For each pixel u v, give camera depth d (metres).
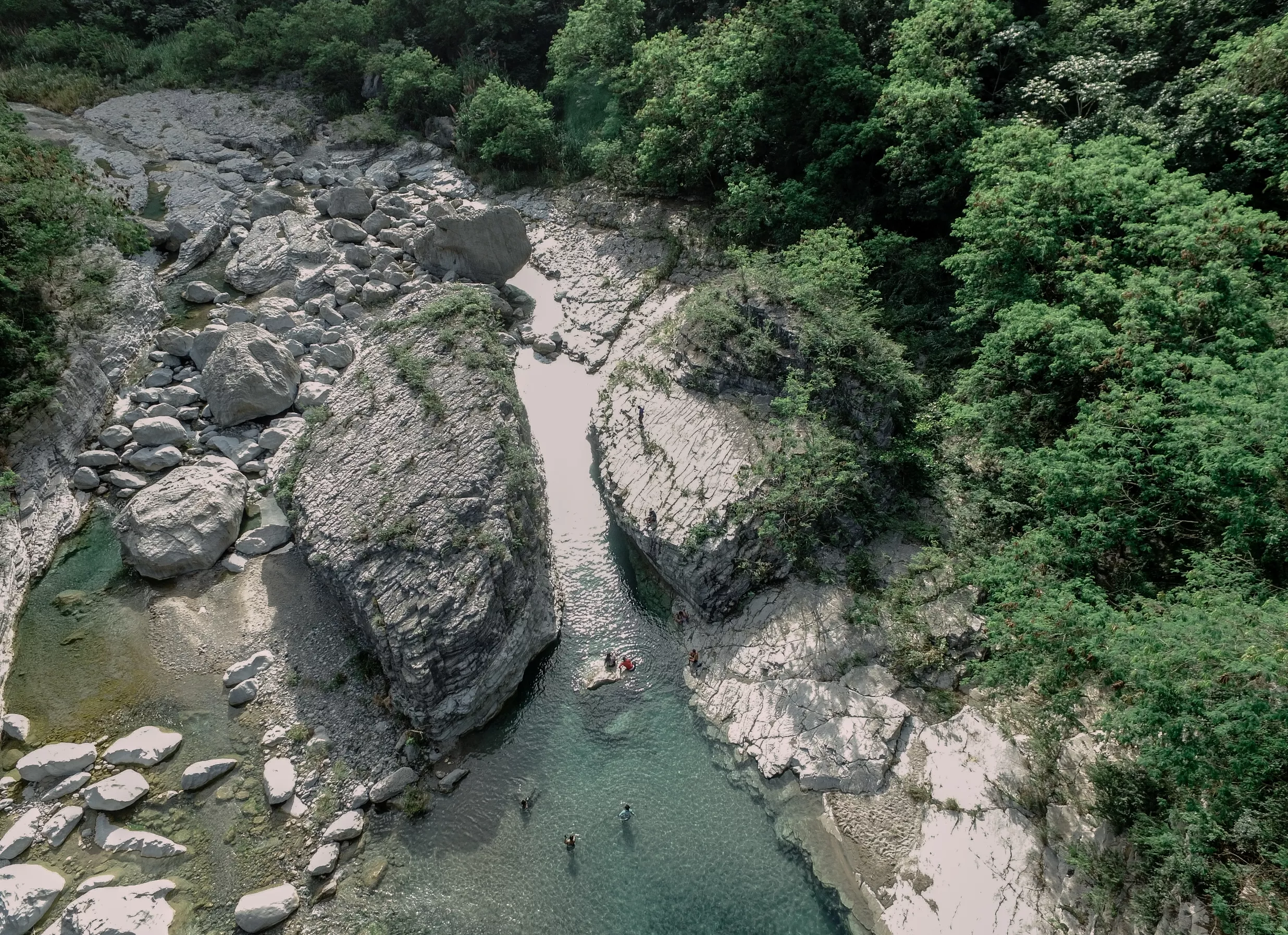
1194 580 20.06
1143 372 22.75
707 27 50.22
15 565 31.33
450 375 34.88
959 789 24.12
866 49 45.72
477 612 26.72
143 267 46.28
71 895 22.77
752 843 24.16
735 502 31.17
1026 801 23.09
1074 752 23.56
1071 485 23.03
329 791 25.50
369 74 65.00
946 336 37.12
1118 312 25.92
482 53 65.56
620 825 24.77
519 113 56.47
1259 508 19.08
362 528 30.19
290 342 43.06
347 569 29.33
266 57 66.19
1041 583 22.09
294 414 39.88
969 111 35.91
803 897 22.78
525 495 31.47
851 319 33.56
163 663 29.39
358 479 32.34
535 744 27.17
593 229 53.41
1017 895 21.45
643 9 57.81
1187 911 18.66
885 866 23.06
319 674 28.81
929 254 39.09
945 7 37.38
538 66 67.19
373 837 24.59
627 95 55.47
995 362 29.75
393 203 55.31
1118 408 22.84
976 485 31.72
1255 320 22.78
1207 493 20.50
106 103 61.78
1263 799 17.58
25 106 59.97
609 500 35.16
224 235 52.59
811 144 44.88
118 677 28.88
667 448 34.66
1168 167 31.17
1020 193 29.03
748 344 35.47
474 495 29.88
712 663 29.19
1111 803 21.25
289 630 30.36
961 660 27.55
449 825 24.88
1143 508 22.20
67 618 30.89
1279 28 27.55
